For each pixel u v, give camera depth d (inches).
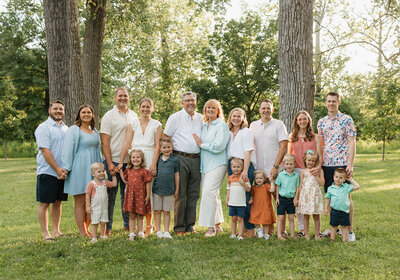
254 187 201.6
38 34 1103.0
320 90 642.8
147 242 186.1
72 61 348.8
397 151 1202.0
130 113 217.9
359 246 172.2
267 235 197.2
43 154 191.0
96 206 192.4
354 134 195.9
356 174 547.5
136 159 197.0
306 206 191.6
